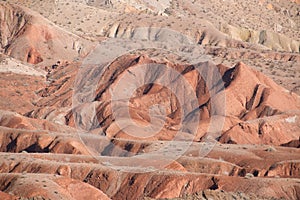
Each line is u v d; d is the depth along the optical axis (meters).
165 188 114.06
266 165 141.50
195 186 114.94
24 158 126.75
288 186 111.75
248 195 104.69
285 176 135.38
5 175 99.75
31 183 95.19
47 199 91.25
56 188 94.69
